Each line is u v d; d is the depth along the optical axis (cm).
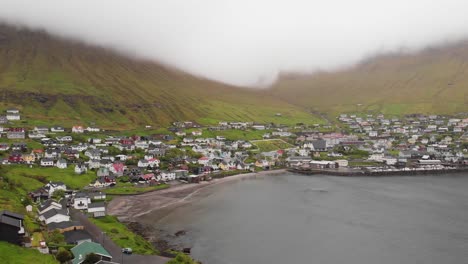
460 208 18612
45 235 11894
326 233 15038
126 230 14212
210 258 12438
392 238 14538
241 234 14788
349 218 16975
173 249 12925
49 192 18038
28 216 13375
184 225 15662
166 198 19988
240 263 12162
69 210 16038
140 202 18925
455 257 12825
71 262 10144
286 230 15362
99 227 13788
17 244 10325
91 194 18488
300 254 13000
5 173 19088
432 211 18075
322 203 19525
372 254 13062
